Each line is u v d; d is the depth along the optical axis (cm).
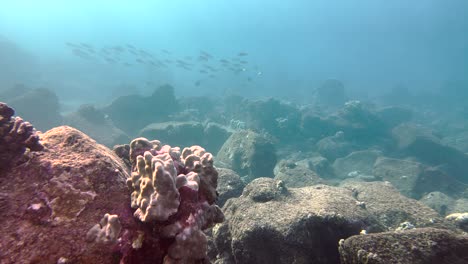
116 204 190
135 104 1498
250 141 909
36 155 197
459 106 3002
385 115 1998
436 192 788
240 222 366
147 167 191
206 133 1295
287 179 751
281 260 331
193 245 180
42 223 164
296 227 335
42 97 1311
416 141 1294
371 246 228
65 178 187
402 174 940
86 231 168
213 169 249
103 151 233
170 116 1559
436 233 240
